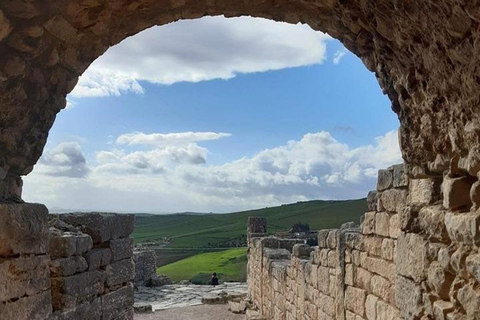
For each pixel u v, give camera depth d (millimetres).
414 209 4746
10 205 4242
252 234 19844
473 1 2904
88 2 4309
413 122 4652
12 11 3762
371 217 6461
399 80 4578
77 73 5188
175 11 5207
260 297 15852
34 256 4602
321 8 4914
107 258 7523
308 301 9773
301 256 11016
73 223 7465
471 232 3520
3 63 4031
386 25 4172
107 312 7402
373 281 6363
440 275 4047
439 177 4457
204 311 17031
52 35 4363
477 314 3412
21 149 4727
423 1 3381
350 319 7277
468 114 3521
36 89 4629
